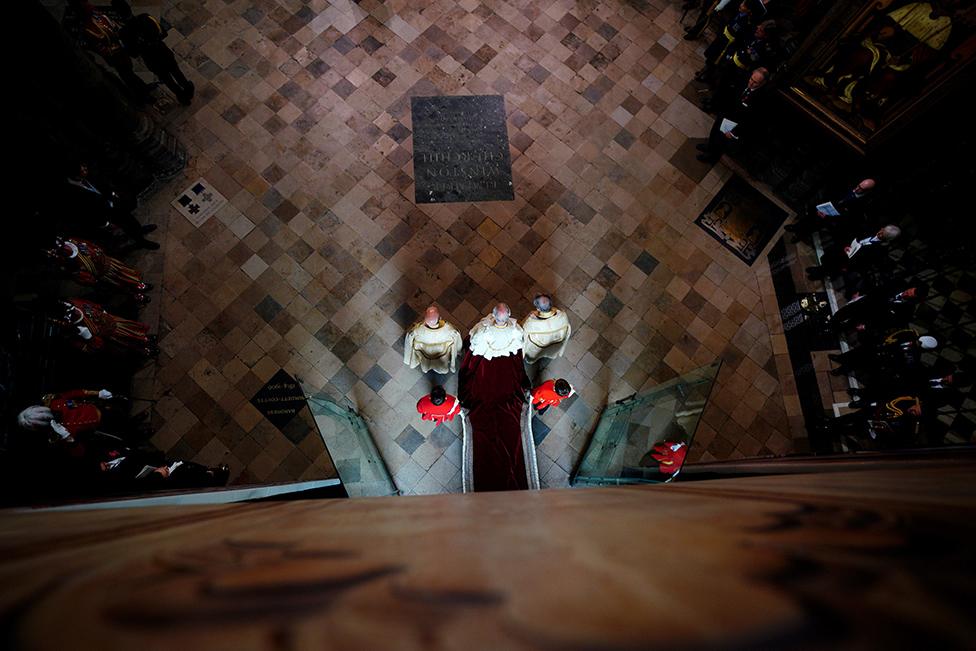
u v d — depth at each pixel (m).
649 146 9.48
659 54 10.02
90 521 1.33
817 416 8.20
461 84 9.59
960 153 7.55
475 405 7.21
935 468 1.79
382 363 8.19
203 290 8.31
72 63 6.86
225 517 1.39
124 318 7.86
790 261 8.95
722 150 9.19
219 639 0.35
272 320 8.26
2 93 6.64
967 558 0.54
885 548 0.60
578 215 9.05
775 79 8.24
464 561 0.65
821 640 0.31
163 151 8.52
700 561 0.59
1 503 5.18
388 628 0.37
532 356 7.81
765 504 1.06
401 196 8.95
